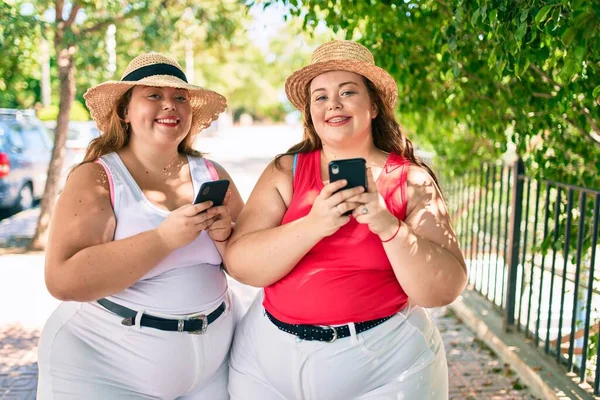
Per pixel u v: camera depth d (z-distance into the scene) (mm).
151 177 2514
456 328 5488
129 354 2346
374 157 2422
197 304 2420
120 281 2225
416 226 2258
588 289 3699
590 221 4273
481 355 4824
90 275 2197
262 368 2412
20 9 8000
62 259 2236
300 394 2338
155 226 2381
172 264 2391
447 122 5754
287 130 54500
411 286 2152
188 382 2455
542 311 5566
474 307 5688
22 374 4594
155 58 2512
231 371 2562
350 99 2287
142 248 2211
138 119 2420
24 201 11211
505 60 2945
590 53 2559
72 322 2404
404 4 4234
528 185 4758
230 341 2605
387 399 2268
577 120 3971
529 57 2889
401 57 4500
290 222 2248
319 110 2318
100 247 2234
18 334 5453
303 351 2271
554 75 4020
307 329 2270
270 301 2379
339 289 2240
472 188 7199
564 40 2176
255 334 2451
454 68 3770
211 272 2514
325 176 2369
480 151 6461
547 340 4383
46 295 6641
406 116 6004
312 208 2096
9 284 7043
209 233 2424
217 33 9266
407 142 2547
